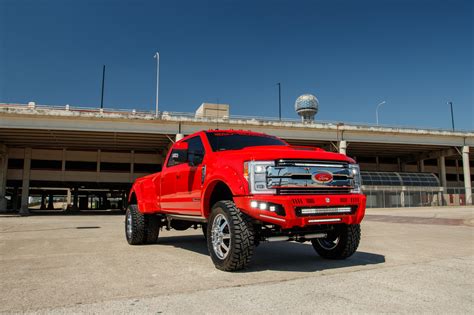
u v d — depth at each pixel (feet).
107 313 11.78
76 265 20.22
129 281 16.19
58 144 141.90
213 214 19.27
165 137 128.36
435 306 12.39
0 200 140.97
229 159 19.03
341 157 19.25
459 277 16.65
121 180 156.76
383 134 148.36
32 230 46.93
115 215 112.68
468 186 160.97
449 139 159.33
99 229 48.14
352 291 14.20
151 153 161.07
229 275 17.30
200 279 16.47
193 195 21.97
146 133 120.37
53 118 112.98
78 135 124.88
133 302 12.93
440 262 20.59
